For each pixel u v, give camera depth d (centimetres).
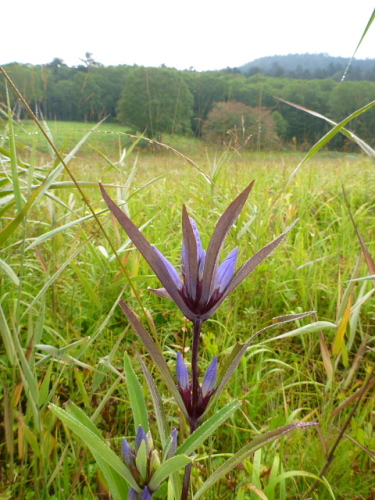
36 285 80
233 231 94
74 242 80
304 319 83
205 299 29
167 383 30
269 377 72
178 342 75
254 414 61
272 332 82
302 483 53
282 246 109
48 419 50
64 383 66
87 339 49
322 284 91
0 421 57
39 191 46
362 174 188
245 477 51
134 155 278
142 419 34
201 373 67
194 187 175
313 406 66
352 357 77
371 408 60
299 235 116
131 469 27
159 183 186
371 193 154
